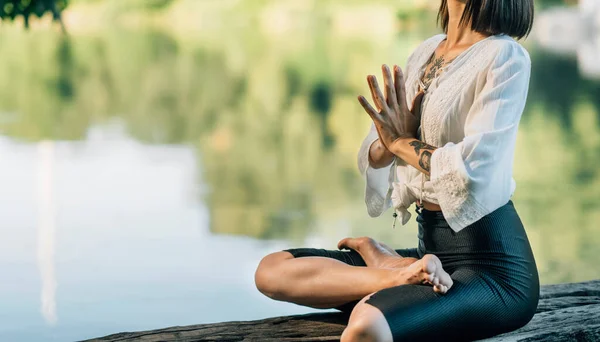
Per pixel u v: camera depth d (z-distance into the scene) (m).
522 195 7.09
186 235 5.40
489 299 2.11
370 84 2.29
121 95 14.70
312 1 28.80
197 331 2.40
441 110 2.23
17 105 12.88
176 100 14.23
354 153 9.41
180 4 30.28
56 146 9.03
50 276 4.39
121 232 5.42
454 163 2.10
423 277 2.07
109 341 2.34
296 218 6.05
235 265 4.73
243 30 28.47
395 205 2.40
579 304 2.60
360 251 2.45
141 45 23.86
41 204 6.16
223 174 7.85
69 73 17.89
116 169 7.79
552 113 12.02
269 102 14.05
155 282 4.34
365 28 27.27
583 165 8.41
